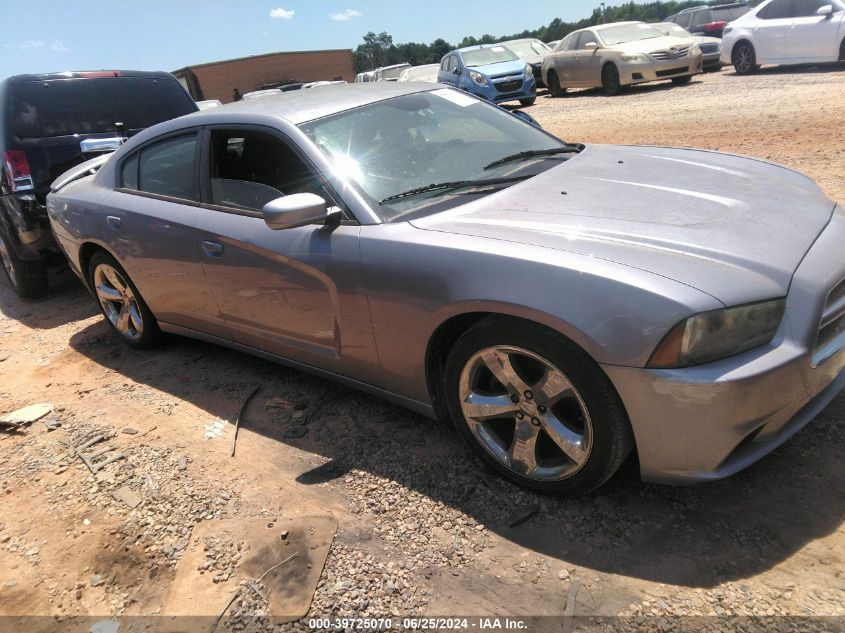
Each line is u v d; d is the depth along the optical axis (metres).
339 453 2.94
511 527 2.35
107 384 4.03
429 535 2.37
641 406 2.04
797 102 9.12
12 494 3.00
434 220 2.62
